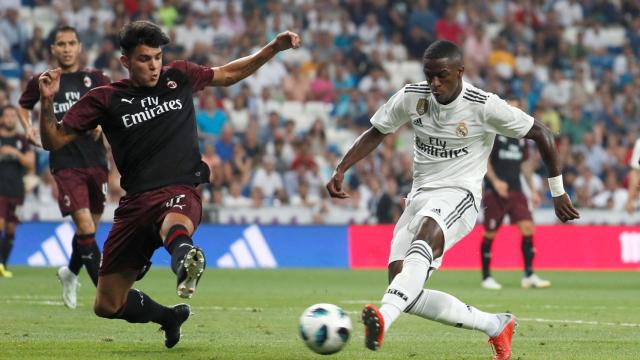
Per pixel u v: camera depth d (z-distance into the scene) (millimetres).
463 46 36844
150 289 18516
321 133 31203
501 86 35375
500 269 26891
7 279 20516
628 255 27438
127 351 9586
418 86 9055
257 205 28688
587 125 34406
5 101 28562
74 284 14070
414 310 8688
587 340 10922
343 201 29344
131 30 8531
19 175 21688
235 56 33719
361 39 36219
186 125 8906
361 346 10188
